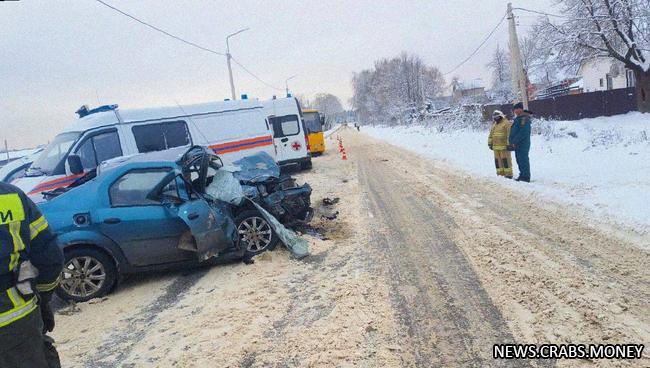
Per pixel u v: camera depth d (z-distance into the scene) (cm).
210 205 663
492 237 675
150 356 417
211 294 555
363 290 517
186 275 647
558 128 2302
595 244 600
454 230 737
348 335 416
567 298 448
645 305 421
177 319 492
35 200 875
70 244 574
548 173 1184
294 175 1814
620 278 485
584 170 1148
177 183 654
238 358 396
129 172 638
